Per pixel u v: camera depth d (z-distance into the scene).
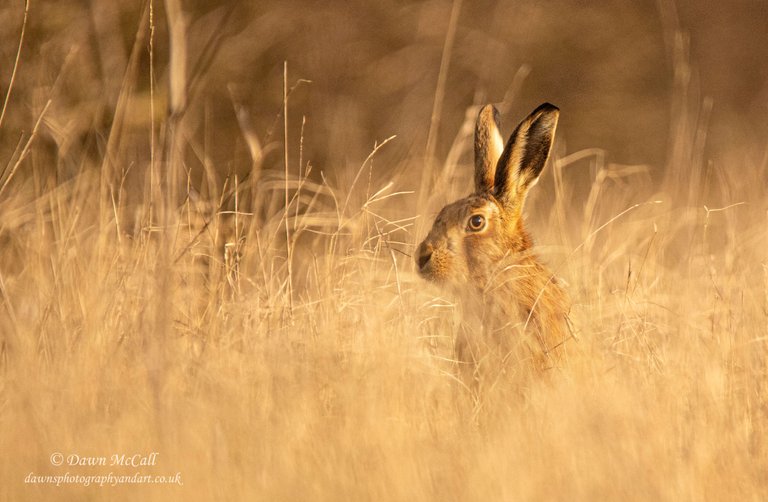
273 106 25.64
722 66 37.06
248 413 9.73
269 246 13.98
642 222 17.30
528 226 17.47
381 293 13.38
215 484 8.65
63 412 9.79
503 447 9.25
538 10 33.16
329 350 10.93
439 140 27.36
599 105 31.28
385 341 11.16
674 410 9.94
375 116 29.02
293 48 28.41
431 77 30.84
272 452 9.09
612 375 10.98
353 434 9.45
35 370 10.52
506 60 32.16
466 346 11.85
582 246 14.66
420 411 10.38
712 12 38.09
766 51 37.44
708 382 10.62
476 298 12.26
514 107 30.92
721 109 34.38
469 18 32.97
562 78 32.38
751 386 10.78
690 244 15.84
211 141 23.30
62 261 13.05
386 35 31.05
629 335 12.31
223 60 24.92
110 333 11.62
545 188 22.78
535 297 11.86
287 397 10.07
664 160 29.83
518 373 11.00
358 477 8.68
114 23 21.36
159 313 10.62
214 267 13.21
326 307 12.28
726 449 9.38
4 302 12.38
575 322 11.99
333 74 29.14
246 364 10.88
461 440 9.66
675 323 12.34
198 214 15.09
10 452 9.23
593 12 33.47
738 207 19.05
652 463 8.85
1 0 19.97
